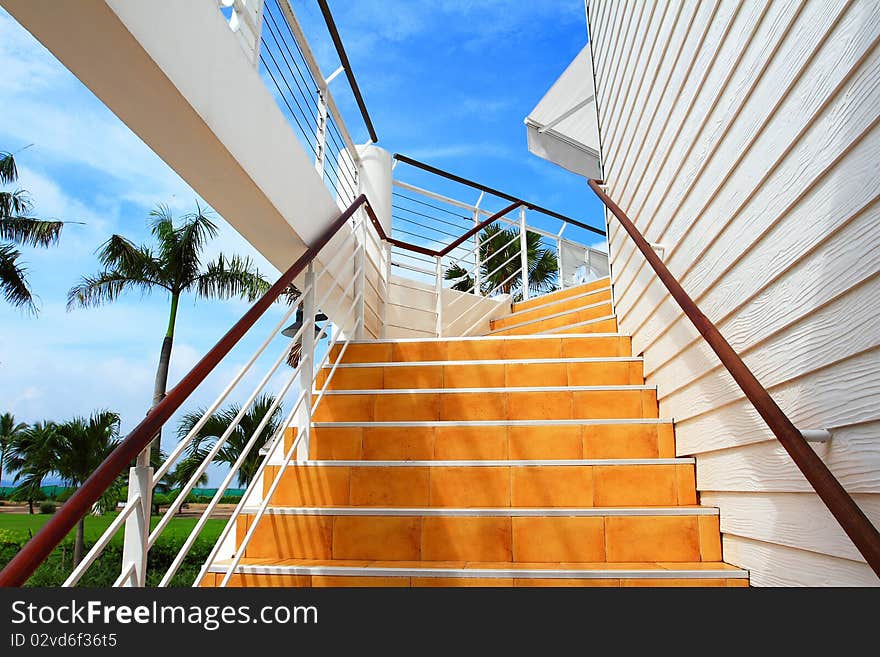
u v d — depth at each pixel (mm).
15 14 1379
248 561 2068
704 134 2018
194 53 1735
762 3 1603
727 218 1852
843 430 1296
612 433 2455
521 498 2262
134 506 1246
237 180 2125
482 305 5305
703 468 2176
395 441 2535
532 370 2922
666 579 1830
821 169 1340
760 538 1723
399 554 2094
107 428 10305
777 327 1566
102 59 1523
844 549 1302
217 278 11734
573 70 5078
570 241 6402
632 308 3119
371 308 4039
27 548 888
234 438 10320
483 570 1875
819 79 1345
